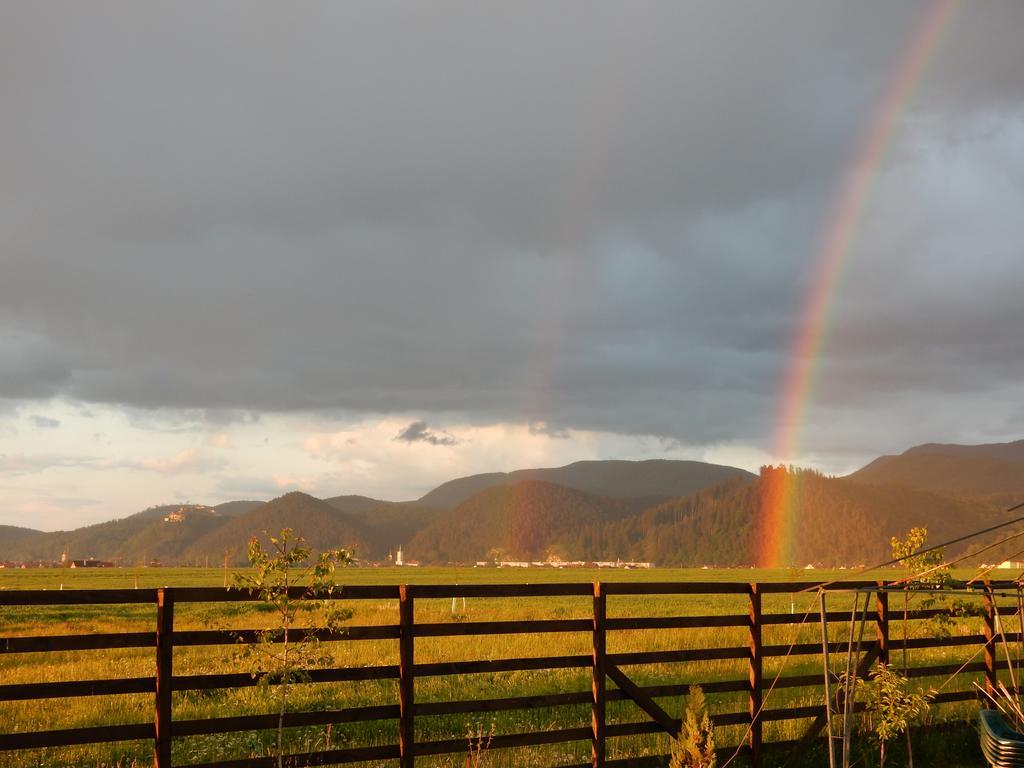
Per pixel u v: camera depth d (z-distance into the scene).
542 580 163.12
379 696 15.70
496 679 17.83
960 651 21.95
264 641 8.91
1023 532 10.82
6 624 32.53
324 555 9.12
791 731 13.02
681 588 11.51
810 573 182.00
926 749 12.72
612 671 10.92
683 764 8.95
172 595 8.58
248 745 12.32
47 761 11.35
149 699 15.52
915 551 14.53
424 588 9.80
